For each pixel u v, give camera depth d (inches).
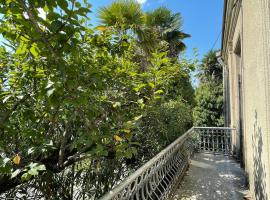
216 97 505.0
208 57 619.8
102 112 89.0
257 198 121.1
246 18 147.9
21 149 82.7
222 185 169.2
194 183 173.9
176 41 338.0
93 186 130.6
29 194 118.6
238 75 233.3
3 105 74.6
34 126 84.5
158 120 162.4
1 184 87.9
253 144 131.7
